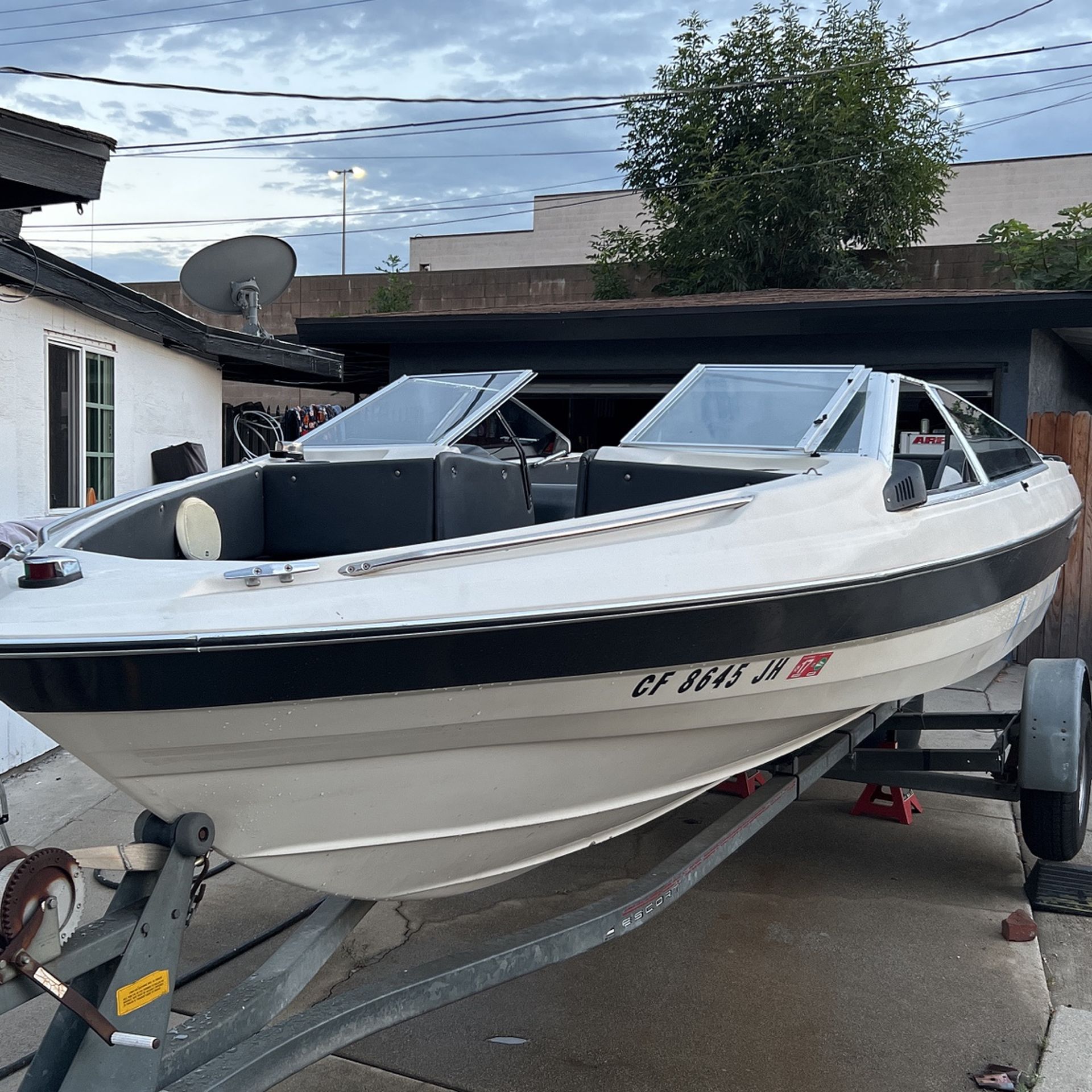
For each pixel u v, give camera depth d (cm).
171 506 292
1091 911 360
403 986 211
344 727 205
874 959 329
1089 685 416
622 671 230
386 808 224
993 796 387
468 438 402
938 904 372
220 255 848
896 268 1532
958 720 430
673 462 330
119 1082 179
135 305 688
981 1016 295
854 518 288
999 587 357
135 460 738
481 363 907
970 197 2386
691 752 272
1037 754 370
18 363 598
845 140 1530
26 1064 261
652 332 823
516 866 267
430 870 246
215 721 193
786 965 326
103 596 192
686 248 1606
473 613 207
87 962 176
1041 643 749
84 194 412
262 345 842
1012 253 1002
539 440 457
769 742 298
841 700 302
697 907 368
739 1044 280
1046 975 321
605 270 1655
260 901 368
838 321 767
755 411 352
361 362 1149
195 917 354
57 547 232
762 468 318
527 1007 301
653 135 1689
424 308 1647
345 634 193
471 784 231
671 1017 295
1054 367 877
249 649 187
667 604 228
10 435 591
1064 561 476
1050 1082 259
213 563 212
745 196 1533
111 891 364
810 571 261
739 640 247
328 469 329
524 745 233
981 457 404
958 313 736
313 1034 194
